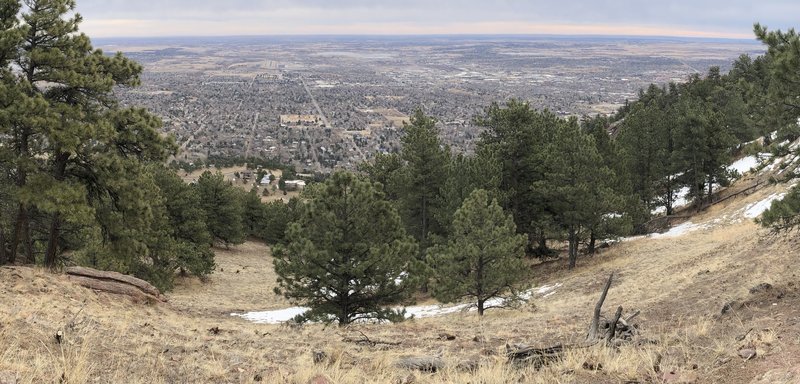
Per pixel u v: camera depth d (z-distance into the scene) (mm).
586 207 27844
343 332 12750
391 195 34469
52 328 7703
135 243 18609
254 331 12688
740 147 50125
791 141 13000
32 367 5723
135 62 18531
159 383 6230
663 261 24656
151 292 15508
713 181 42062
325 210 15875
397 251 15961
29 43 16766
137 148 18281
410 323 16031
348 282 15844
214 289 35938
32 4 16516
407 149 30594
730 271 16391
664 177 44344
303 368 7211
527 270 20719
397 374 7281
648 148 42094
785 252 16094
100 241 23219
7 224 17141
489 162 28828
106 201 18562
